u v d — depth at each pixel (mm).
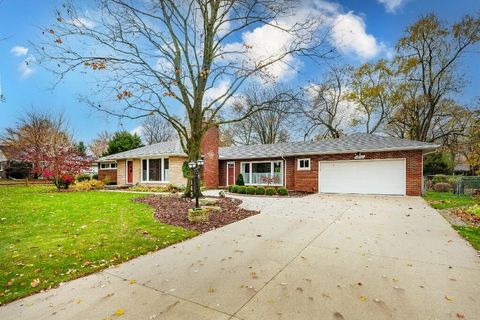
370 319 2758
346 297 3197
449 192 17188
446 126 25703
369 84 26688
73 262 4344
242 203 11031
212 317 2822
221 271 4004
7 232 6180
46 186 21891
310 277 3764
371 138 17031
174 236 5848
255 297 3225
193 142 11906
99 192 16359
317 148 17391
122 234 5969
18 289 3461
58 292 3396
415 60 23203
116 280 3732
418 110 25375
